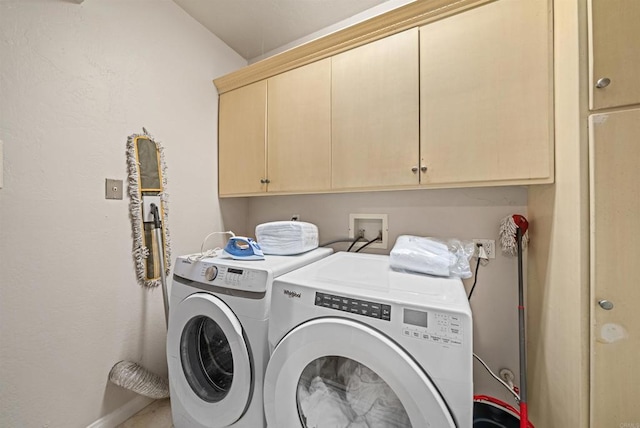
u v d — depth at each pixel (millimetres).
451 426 637
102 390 1282
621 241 710
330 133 1426
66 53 1155
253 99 1713
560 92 897
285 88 1581
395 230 1553
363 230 1667
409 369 664
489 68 1047
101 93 1274
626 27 697
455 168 1114
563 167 875
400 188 1253
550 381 975
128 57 1380
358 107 1341
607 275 722
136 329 1419
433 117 1156
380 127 1284
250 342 954
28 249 1062
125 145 1372
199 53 1755
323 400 836
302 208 1890
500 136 1030
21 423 1045
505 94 1021
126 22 1369
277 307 882
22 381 1050
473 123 1078
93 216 1252
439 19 1148
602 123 723
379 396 765
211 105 1840
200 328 1211
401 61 1231
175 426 1186
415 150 1201
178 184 1628
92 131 1245
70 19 1166
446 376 647
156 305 1505
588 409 743
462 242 1319
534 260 1157
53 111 1121
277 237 1373
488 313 1319
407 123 1219
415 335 678
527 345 1228
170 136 1581
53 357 1130
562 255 880
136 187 1409
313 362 850
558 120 917
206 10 1656
